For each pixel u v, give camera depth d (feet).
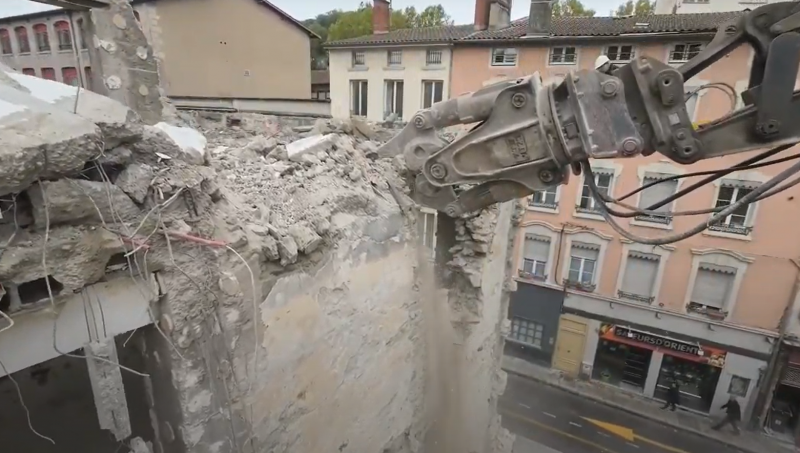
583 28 46.19
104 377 16.99
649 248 44.78
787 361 41.57
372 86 56.59
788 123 10.21
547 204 48.44
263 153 15.08
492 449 31.58
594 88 11.09
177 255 9.53
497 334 31.12
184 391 10.12
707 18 42.47
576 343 51.03
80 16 18.03
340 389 15.66
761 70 10.57
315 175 15.12
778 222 39.50
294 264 12.55
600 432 44.06
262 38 57.16
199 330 10.10
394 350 18.67
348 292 15.17
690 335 45.06
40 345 8.14
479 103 12.94
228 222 10.62
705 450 42.22
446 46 49.78
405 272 18.49
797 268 39.65
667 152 11.14
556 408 47.09
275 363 12.47
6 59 42.83
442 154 13.39
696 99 39.09
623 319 47.73
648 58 10.84
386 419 19.10
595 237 46.91
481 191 13.85
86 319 8.58
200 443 10.73
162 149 9.67
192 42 49.73
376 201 16.63
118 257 8.88
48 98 8.24
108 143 8.38
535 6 44.60
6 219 7.25
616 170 44.21
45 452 15.33
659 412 46.52
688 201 42.29
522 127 12.11
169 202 9.21
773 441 43.11
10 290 7.54
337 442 16.11
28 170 6.77
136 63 18.97
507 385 50.42
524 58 46.96
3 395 17.24
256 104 44.62
